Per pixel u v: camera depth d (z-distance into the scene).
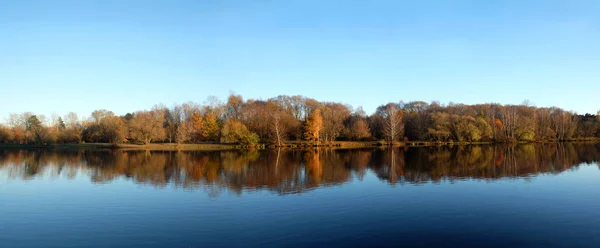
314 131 98.56
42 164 54.12
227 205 25.44
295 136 106.12
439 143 99.62
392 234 18.95
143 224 21.33
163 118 107.25
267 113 104.44
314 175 39.38
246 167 47.97
